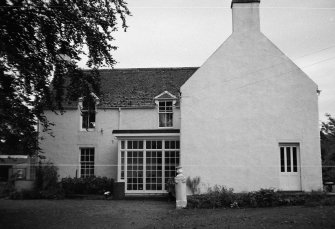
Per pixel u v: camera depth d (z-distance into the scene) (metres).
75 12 15.05
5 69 14.16
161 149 22.09
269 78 19.95
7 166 31.25
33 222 13.77
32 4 14.31
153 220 13.83
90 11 15.46
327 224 11.73
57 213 15.77
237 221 12.89
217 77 20.22
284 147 19.69
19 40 14.65
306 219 12.65
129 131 21.97
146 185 21.95
